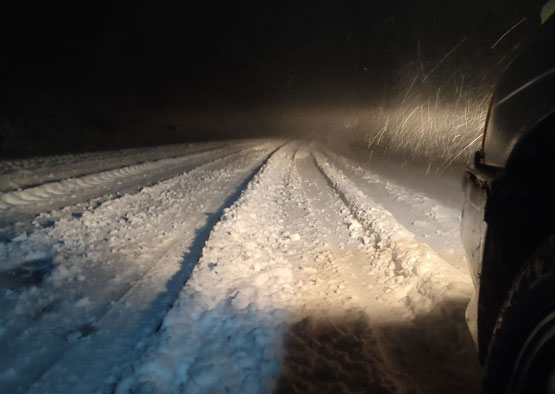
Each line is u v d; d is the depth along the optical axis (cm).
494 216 208
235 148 2388
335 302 408
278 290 427
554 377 150
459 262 516
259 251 538
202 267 454
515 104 207
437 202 852
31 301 388
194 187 995
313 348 328
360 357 316
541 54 193
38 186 852
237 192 952
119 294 409
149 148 2027
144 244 560
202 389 271
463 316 353
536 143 193
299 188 1085
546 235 191
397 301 419
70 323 352
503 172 209
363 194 918
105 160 1376
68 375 284
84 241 562
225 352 311
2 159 1273
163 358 287
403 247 519
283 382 286
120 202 782
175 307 362
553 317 153
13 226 611
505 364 179
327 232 669
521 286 176
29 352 309
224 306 383
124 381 268
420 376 299
